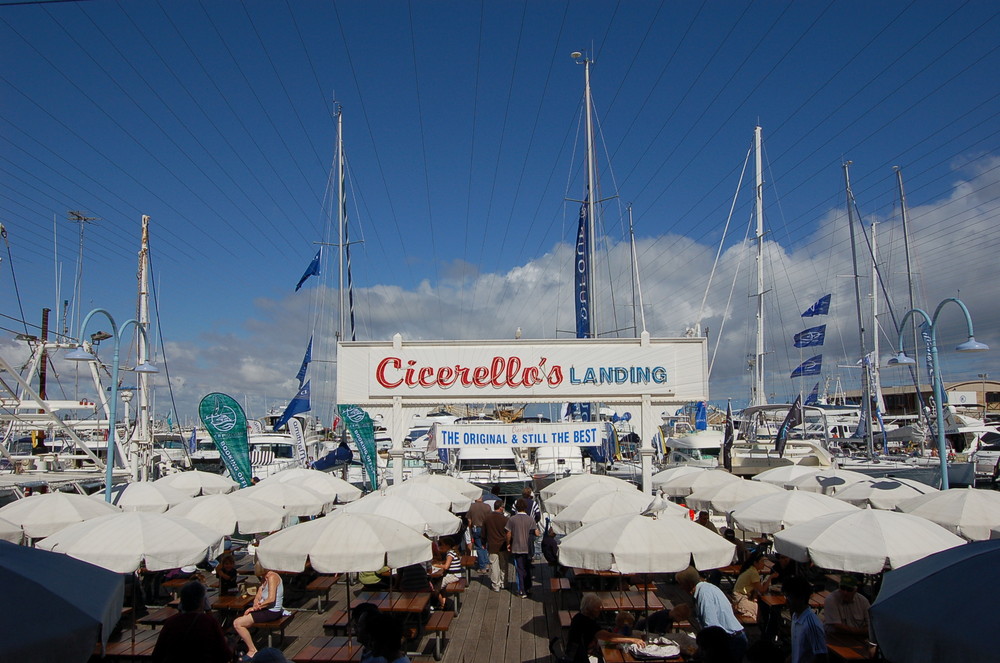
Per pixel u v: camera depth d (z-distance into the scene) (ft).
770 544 54.80
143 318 90.58
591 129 111.34
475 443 67.97
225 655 24.02
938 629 15.25
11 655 14.82
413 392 64.75
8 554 19.07
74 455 98.89
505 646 39.01
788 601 26.91
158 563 34.60
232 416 77.66
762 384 126.93
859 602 33.17
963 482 87.81
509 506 97.71
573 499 55.06
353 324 127.65
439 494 55.67
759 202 132.26
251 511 47.78
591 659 31.50
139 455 86.74
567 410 115.75
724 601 31.01
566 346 65.21
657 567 33.58
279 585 36.73
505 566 54.54
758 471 92.12
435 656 37.04
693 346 65.21
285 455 123.75
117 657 34.83
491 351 65.21
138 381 89.25
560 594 46.47
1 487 68.64
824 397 206.69
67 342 87.92
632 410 67.92
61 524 45.93
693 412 150.10
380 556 33.06
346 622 39.17
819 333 129.39
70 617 16.78
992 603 14.88
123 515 37.17
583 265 108.37
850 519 34.45
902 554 31.78
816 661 25.52
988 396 237.66
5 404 79.77
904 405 221.66
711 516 70.85
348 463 107.04
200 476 71.87
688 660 29.86
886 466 98.53
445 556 49.26
